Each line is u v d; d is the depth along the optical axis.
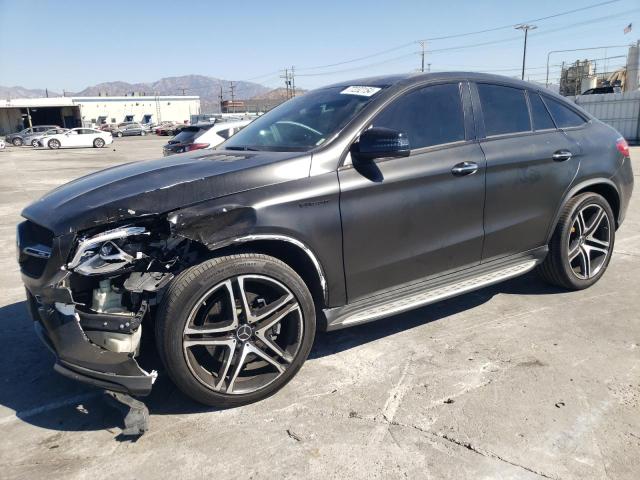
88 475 2.31
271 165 2.82
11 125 62.91
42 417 2.78
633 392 2.79
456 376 3.02
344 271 3.00
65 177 15.92
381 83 3.44
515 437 2.46
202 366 2.79
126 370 2.52
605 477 2.19
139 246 2.60
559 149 3.86
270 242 2.82
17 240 2.85
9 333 3.85
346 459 2.35
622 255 5.27
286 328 2.92
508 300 4.13
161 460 2.39
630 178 4.45
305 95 3.96
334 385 2.97
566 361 3.14
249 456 2.40
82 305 2.56
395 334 3.60
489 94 3.68
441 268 3.41
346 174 2.95
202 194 2.62
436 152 3.29
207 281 2.56
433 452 2.38
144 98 86.00
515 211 3.67
